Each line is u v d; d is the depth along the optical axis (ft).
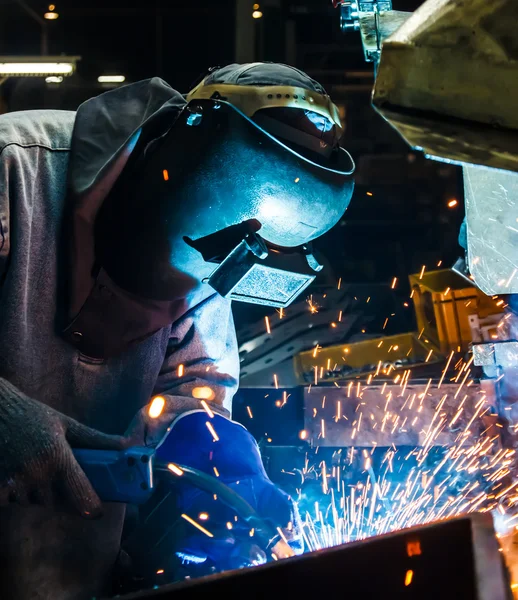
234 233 5.98
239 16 28.17
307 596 3.25
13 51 38.29
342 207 6.06
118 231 6.47
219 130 5.90
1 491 5.51
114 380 6.94
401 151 29.99
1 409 5.73
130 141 6.30
